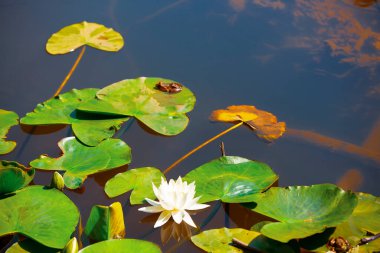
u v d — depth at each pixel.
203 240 1.95
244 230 2.00
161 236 2.07
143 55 3.32
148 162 2.49
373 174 2.43
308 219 1.99
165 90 2.87
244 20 3.74
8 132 2.67
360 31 3.54
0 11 3.73
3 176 2.05
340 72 3.17
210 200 2.12
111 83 3.03
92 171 2.29
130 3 3.95
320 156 2.55
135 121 2.79
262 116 2.76
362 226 1.98
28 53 3.29
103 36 3.47
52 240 1.88
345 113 2.83
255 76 3.15
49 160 2.36
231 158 2.34
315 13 3.78
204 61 3.28
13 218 1.97
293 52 3.37
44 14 3.73
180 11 3.87
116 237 1.99
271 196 2.13
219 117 2.78
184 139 2.65
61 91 2.95
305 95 2.99
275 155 2.54
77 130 2.55
